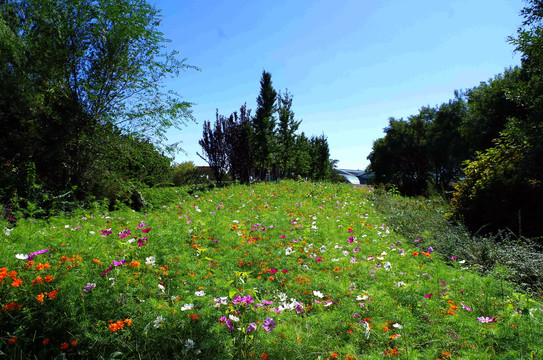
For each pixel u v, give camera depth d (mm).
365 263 4527
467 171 8062
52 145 9023
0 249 3264
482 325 2822
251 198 11102
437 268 4367
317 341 2711
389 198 12359
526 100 10141
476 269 4555
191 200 11359
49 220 6383
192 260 4207
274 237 5824
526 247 5117
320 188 13875
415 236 6551
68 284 2744
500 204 6891
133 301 2869
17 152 8672
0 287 2617
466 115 23484
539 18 10836
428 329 2867
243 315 2721
